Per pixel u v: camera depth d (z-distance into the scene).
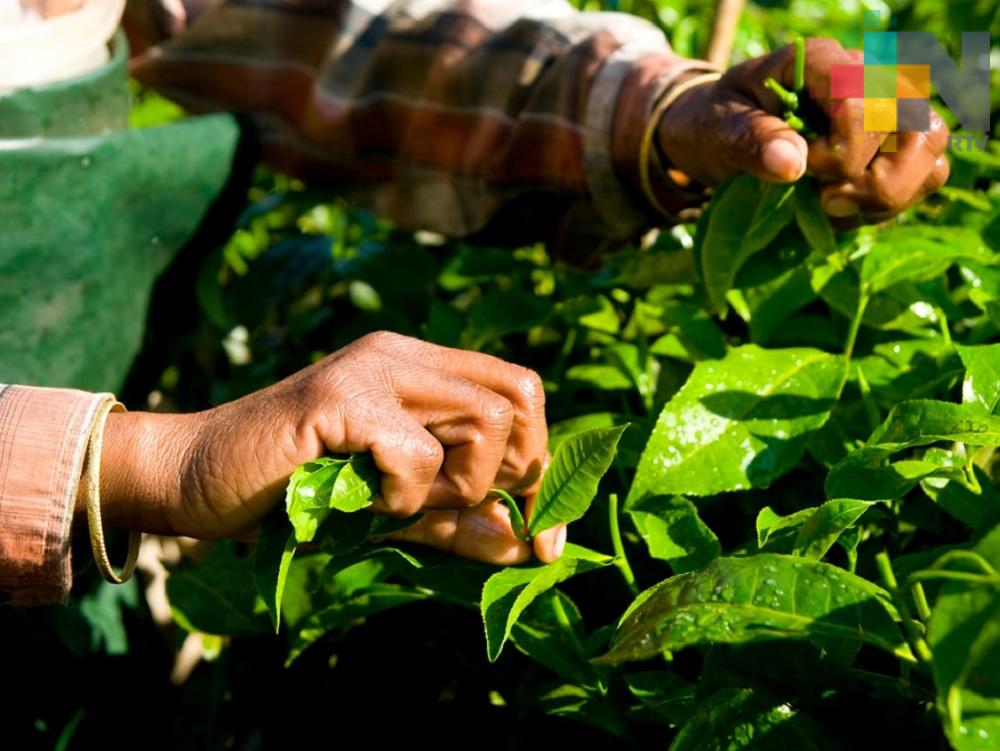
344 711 1.16
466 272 1.37
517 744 1.01
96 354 1.14
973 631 0.58
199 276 1.33
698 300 1.17
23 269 1.05
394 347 0.82
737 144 0.97
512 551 0.84
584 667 0.87
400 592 0.93
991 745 0.57
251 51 1.44
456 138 1.35
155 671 1.42
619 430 0.79
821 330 1.09
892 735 0.71
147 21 1.46
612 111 1.16
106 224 1.11
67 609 1.32
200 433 0.81
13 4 1.13
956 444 0.89
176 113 1.86
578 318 1.19
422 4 1.39
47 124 1.05
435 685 1.13
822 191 1.00
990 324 1.05
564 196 1.27
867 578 0.89
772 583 0.67
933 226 1.15
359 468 0.77
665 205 1.17
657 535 0.87
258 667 1.23
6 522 0.80
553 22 1.31
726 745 0.69
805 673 0.73
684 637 0.65
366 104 1.39
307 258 1.54
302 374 0.81
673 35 1.83
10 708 1.28
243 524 0.81
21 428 0.80
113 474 0.81
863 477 0.80
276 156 1.49
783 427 0.91
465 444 0.79
